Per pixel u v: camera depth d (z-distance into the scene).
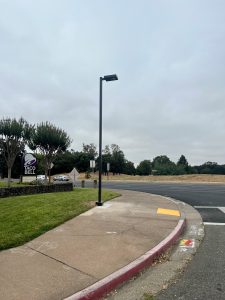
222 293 5.52
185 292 5.58
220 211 14.88
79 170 88.69
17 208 11.66
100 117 14.30
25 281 5.66
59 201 13.50
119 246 7.84
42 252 7.23
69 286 5.50
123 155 98.25
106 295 5.53
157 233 9.35
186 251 8.12
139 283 6.05
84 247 7.68
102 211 12.39
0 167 49.09
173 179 51.56
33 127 26.00
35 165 28.11
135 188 29.92
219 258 7.50
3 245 7.50
